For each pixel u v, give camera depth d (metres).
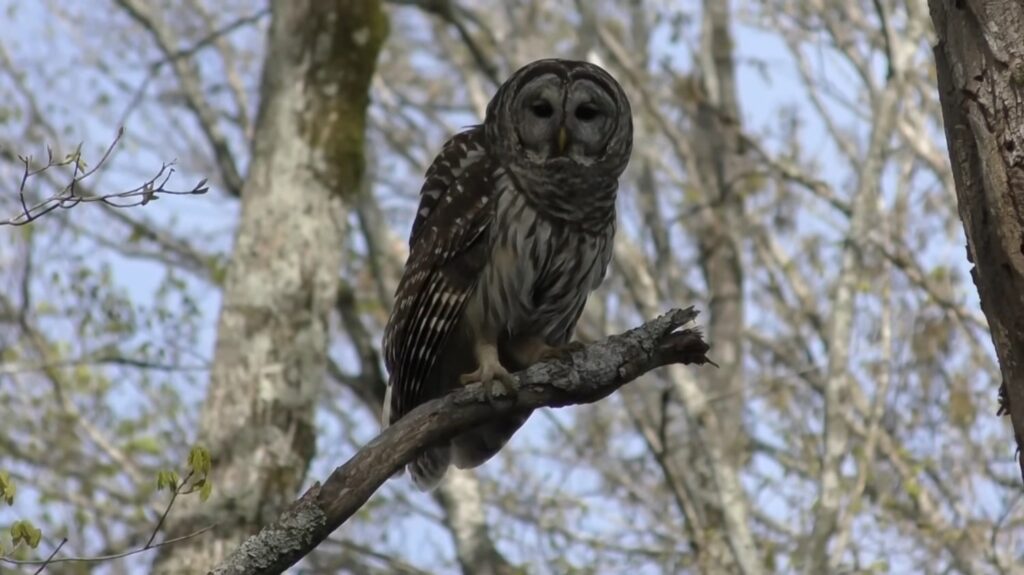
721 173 20.47
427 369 8.22
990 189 5.64
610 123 8.29
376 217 19.84
